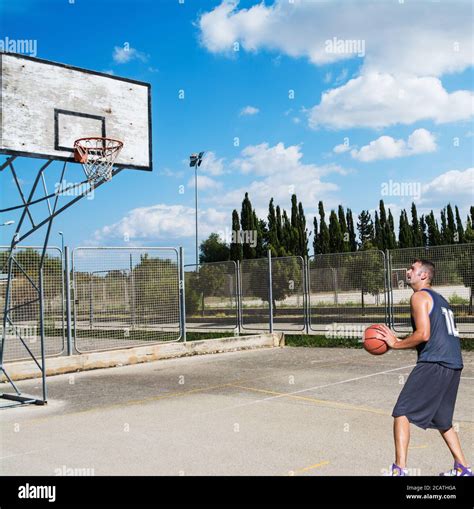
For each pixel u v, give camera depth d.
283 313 19.19
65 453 6.12
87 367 12.86
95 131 9.30
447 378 4.69
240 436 6.56
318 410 7.85
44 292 12.97
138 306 15.41
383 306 16.70
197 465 5.52
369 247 41.75
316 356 13.98
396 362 12.36
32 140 8.55
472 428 6.61
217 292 20.98
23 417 8.11
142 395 9.54
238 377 11.09
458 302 15.25
